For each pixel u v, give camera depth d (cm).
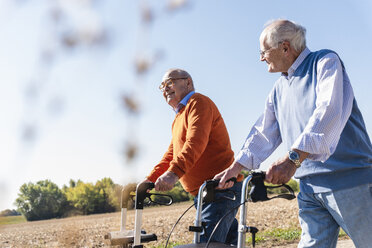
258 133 245
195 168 290
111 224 1599
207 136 277
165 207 2995
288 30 212
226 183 225
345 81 201
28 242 1236
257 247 653
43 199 3734
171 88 307
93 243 975
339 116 184
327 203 205
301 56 216
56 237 1296
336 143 185
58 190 4056
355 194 194
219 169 290
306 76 211
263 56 224
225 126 302
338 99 188
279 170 175
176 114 316
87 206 4034
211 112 287
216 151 290
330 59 200
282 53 216
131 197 281
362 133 202
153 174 310
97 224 1686
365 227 194
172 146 325
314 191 209
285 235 749
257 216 1341
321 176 204
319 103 190
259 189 174
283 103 229
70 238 1068
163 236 965
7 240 1306
